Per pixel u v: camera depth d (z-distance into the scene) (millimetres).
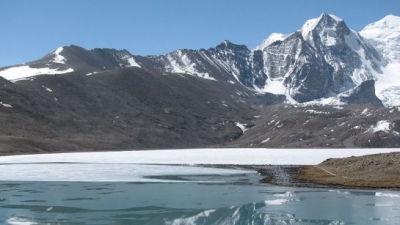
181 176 91688
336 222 42812
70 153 187250
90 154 178000
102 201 56844
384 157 87250
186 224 44188
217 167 117500
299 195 60531
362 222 42719
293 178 84688
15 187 71938
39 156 165375
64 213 48906
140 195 62125
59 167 115438
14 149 190000
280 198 57812
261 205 52125
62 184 76188
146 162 137500
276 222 43469
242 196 60156
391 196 58625
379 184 69250
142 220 45531
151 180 83125
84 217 46844
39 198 59594
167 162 137250
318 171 92312
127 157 160000
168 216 47219
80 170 105875
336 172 86375
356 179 75500
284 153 178125
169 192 65188
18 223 44156
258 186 72375
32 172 99312
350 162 94438
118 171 103562
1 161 139875
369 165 84250
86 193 64438
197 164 129375
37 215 47906
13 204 54719
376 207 50281
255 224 43281
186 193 64000
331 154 166250
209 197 59594
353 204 52344
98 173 97938
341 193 62062
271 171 102688
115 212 49375
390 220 43438
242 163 131625
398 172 76875
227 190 67312
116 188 70625
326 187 69438
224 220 45281
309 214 46438
